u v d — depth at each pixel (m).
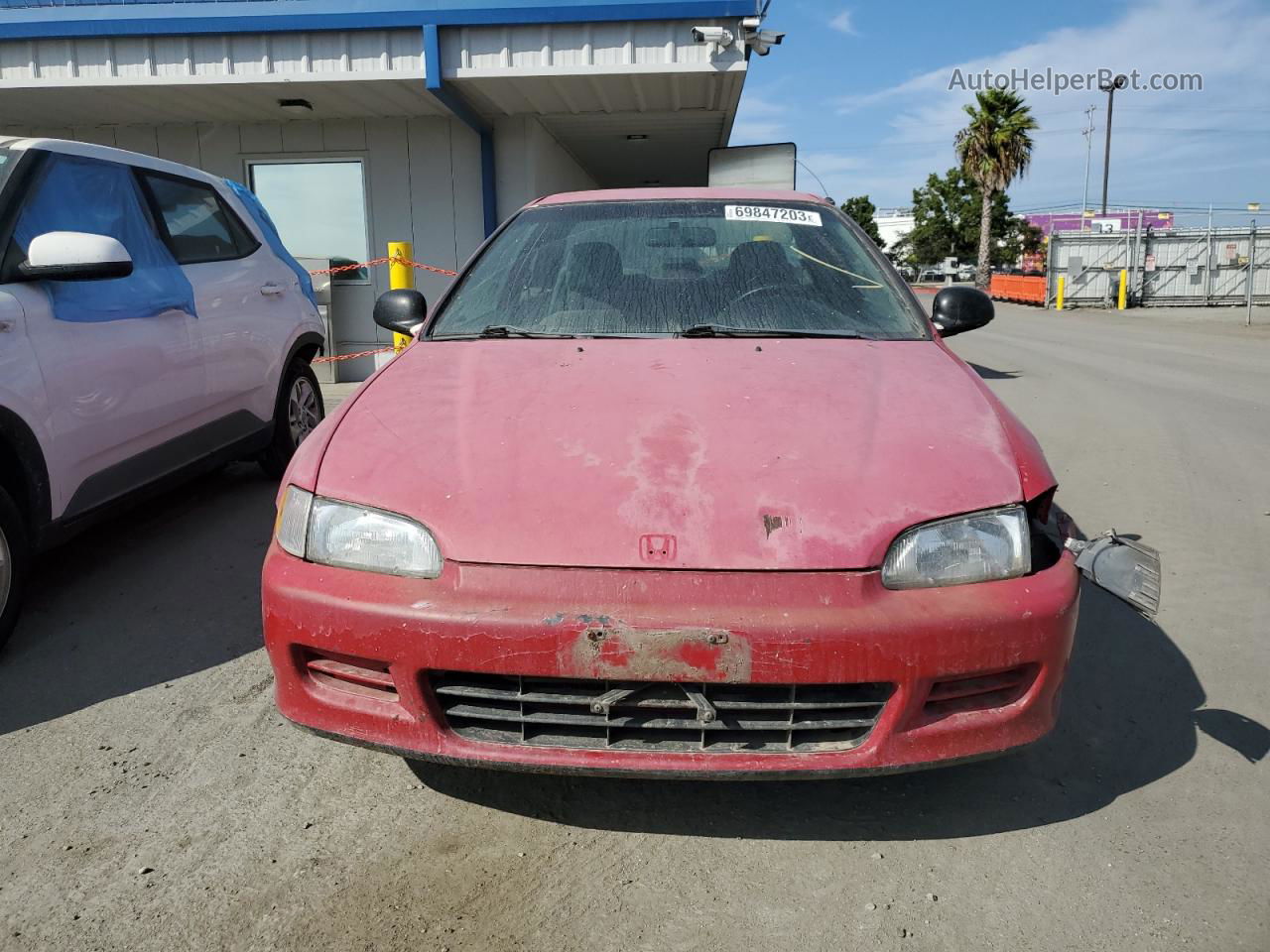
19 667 3.23
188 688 3.09
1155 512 5.12
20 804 2.45
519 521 2.09
